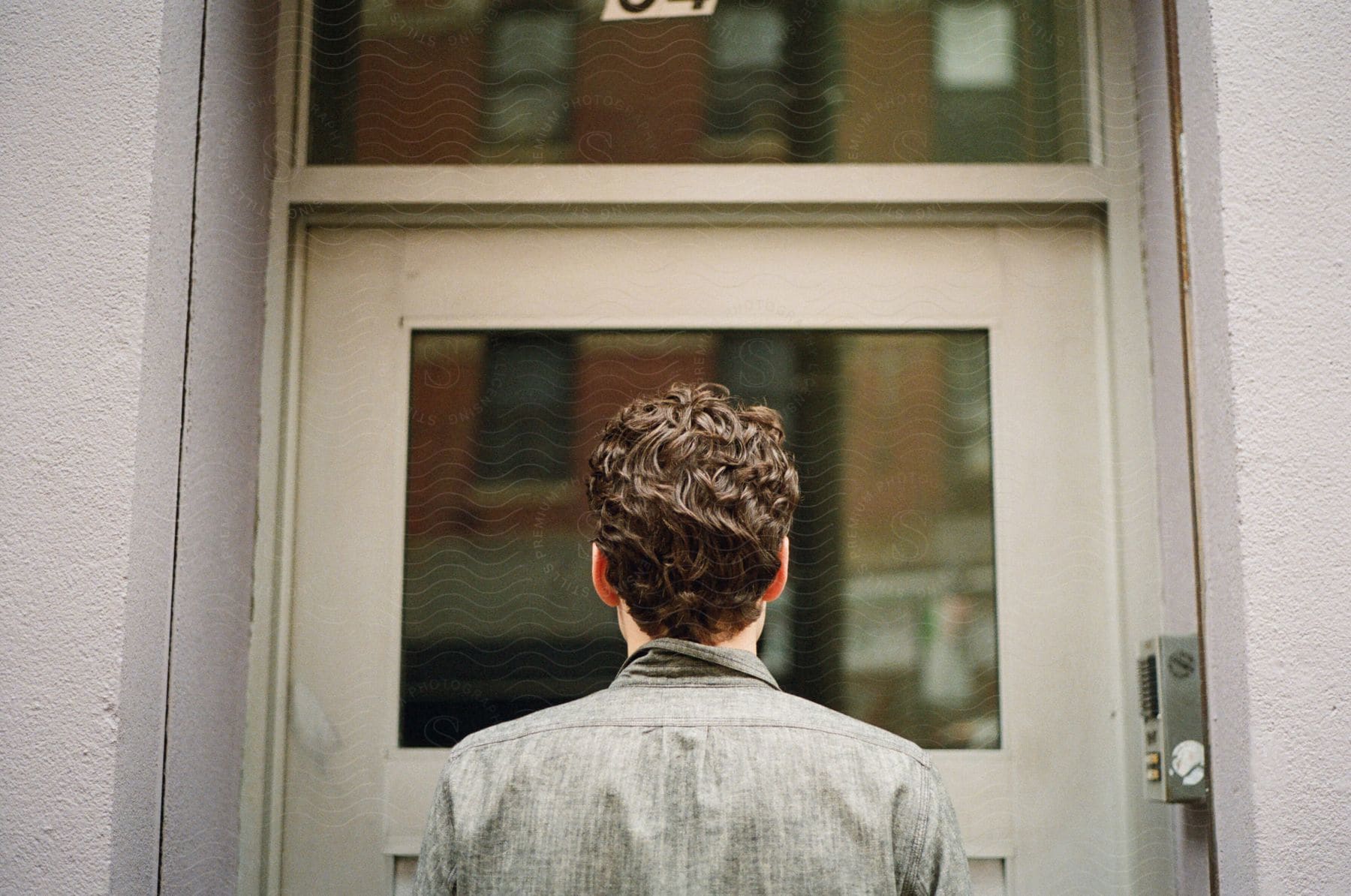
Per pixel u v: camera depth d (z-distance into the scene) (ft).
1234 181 3.92
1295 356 3.87
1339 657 3.76
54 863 3.50
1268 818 3.69
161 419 3.85
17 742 3.54
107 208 3.77
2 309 3.73
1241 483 3.82
